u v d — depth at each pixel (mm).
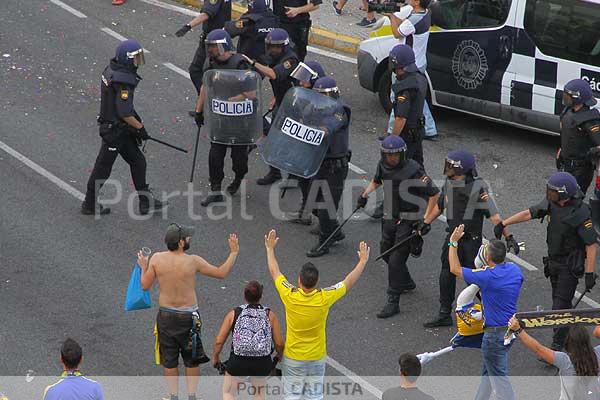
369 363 24656
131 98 30156
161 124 37219
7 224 30516
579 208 24031
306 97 28844
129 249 29531
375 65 38125
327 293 21203
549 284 28141
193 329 22422
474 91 36375
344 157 28984
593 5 33375
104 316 26234
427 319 26500
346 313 26766
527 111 35406
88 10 47469
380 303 27234
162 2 49219
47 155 34688
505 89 35625
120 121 30406
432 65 37094
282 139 29141
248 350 21188
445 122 38500
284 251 29625
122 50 30094
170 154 35219
